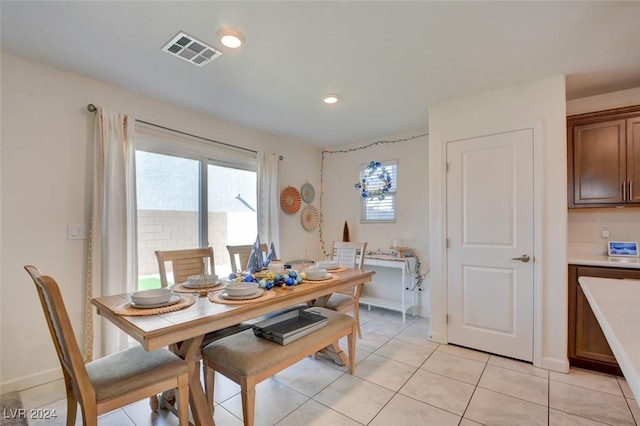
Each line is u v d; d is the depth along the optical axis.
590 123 2.67
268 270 2.46
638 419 1.87
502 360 2.66
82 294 2.49
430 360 2.68
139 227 2.94
